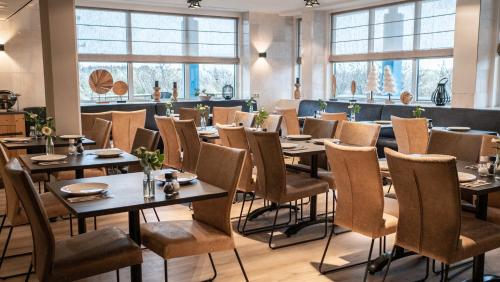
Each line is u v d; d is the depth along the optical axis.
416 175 2.56
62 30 5.55
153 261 3.59
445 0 7.80
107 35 9.02
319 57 10.05
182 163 5.24
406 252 3.52
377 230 2.98
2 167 3.12
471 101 7.05
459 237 2.57
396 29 8.68
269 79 10.57
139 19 9.30
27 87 8.21
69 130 5.70
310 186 4.03
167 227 2.91
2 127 7.32
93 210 2.27
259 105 10.49
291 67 10.86
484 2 6.86
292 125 7.06
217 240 2.77
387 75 8.54
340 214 3.24
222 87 10.48
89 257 2.39
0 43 7.94
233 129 4.35
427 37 8.15
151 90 9.70
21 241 4.00
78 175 4.16
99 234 2.69
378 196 2.93
